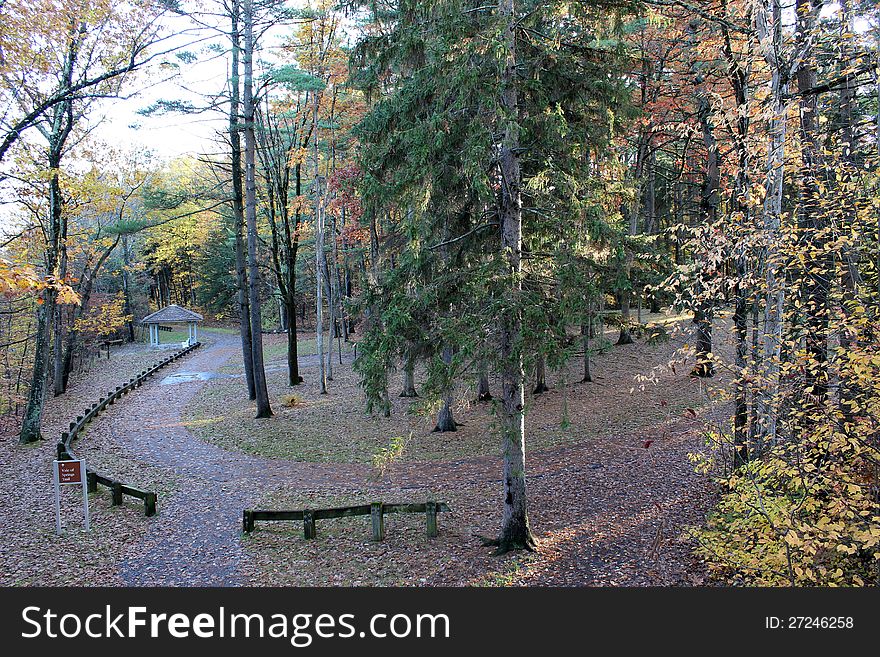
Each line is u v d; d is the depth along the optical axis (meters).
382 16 11.28
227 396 24.33
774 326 7.09
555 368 7.75
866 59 6.19
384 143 9.59
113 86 13.54
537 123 8.22
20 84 12.73
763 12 7.38
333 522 11.47
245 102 20.95
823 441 5.49
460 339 7.95
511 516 9.49
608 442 14.53
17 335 26.59
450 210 9.22
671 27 14.10
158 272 54.53
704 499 10.35
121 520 11.73
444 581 8.75
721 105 7.72
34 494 13.26
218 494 13.25
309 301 51.31
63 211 18.48
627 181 8.63
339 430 18.19
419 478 13.67
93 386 28.45
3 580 9.23
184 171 38.09
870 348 5.19
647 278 7.95
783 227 6.02
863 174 5.75
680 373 19.19
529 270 8.83
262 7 19.02
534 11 8.04
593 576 8.30
